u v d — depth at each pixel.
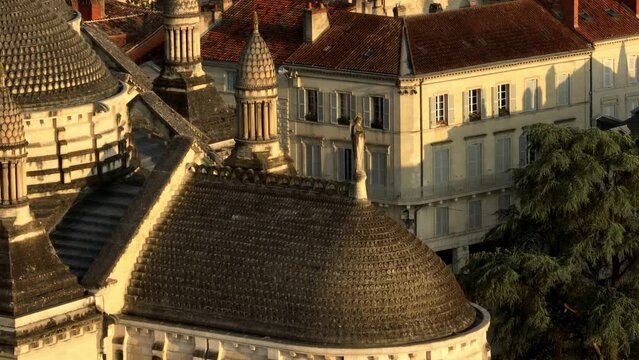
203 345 121.19
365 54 194.75
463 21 198.62
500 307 154.62
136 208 125.44
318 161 199.25
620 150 160.25
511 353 154.38
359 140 122.00
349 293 119.62
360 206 122.12
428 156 193.50
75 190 129.12
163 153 134.00
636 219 159.50
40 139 128.00
